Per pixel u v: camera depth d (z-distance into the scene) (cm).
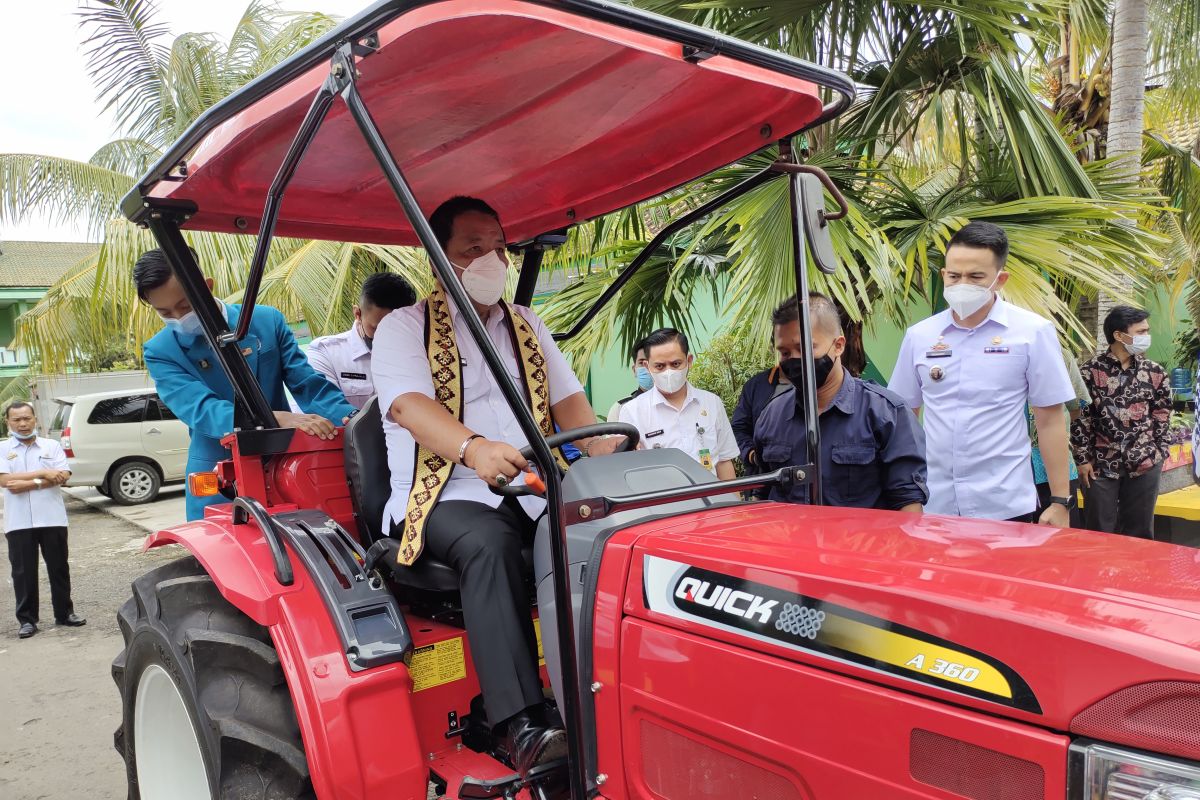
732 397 624
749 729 143
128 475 1170
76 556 850
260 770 203
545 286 833
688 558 160
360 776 189
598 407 1055
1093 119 662
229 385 337
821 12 461
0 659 533
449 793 200
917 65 488
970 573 131
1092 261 403
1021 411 305
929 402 319
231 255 739
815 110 206
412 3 144
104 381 1453
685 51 173
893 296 407
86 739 400
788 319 281
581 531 188
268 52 805
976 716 116
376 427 259
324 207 264
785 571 144
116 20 881
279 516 239
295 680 196
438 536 212
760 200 419
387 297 392
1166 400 484
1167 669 100
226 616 230
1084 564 133
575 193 268
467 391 232
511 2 148
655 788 162
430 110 201
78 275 827
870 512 186
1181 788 97
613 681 168
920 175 757
